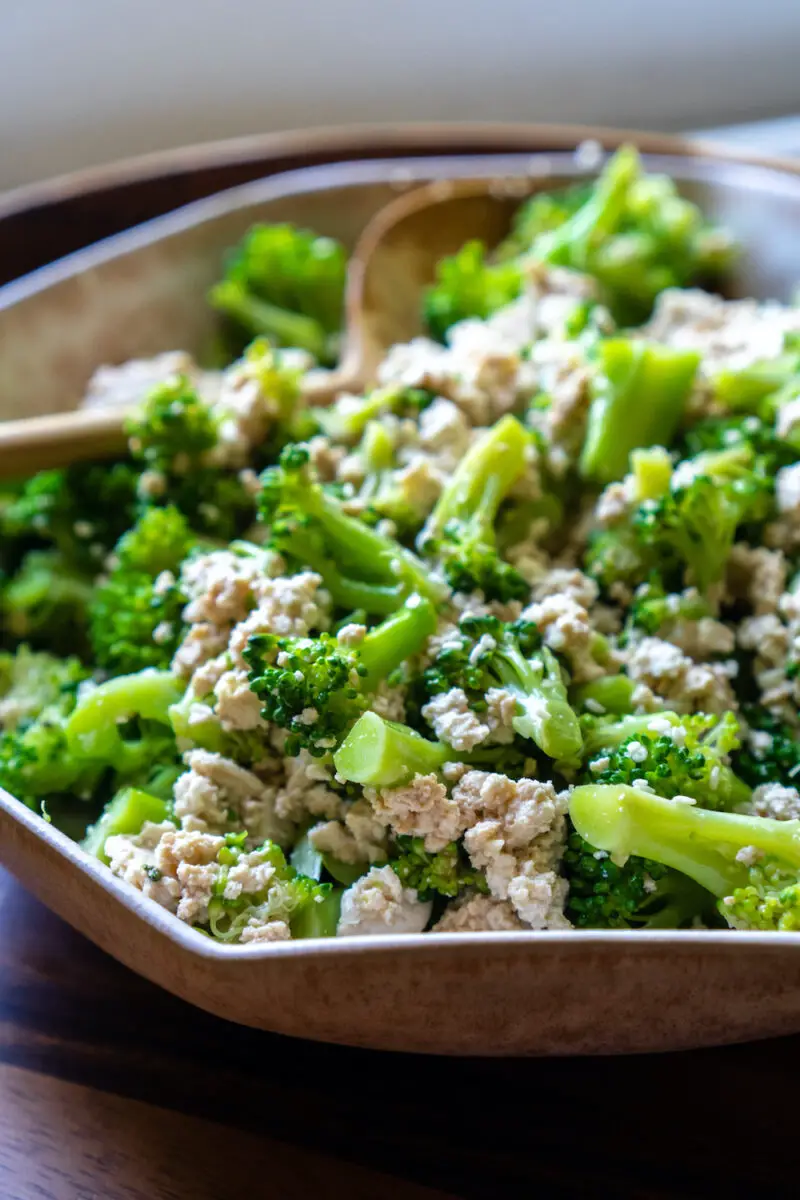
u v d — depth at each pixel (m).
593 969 0.32
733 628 0.41
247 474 0.43
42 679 0.42
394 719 0.37
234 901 0.35
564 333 0.45
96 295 0.49
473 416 0.43
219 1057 0.38
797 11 0.62
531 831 0.35
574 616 0.38
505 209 0.52
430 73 0.63
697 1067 0.37
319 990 0.33
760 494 0.41
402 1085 0.37
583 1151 0.36
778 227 0.50
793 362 0.44
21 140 0.63
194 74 0.62
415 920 0.36
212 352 0.51
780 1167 0.36
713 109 0.65
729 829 0.35
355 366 0.47
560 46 0.62
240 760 0.38
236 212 0.51
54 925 0.40
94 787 0.40
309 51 0.62
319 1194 0.36
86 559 0.45
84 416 0.44
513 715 0.36
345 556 0.39
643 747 0.36
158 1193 0.36
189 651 0.39
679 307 0.48
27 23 0.59
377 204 0.52
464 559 0.39
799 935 0.33
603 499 0.41
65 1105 0.37
